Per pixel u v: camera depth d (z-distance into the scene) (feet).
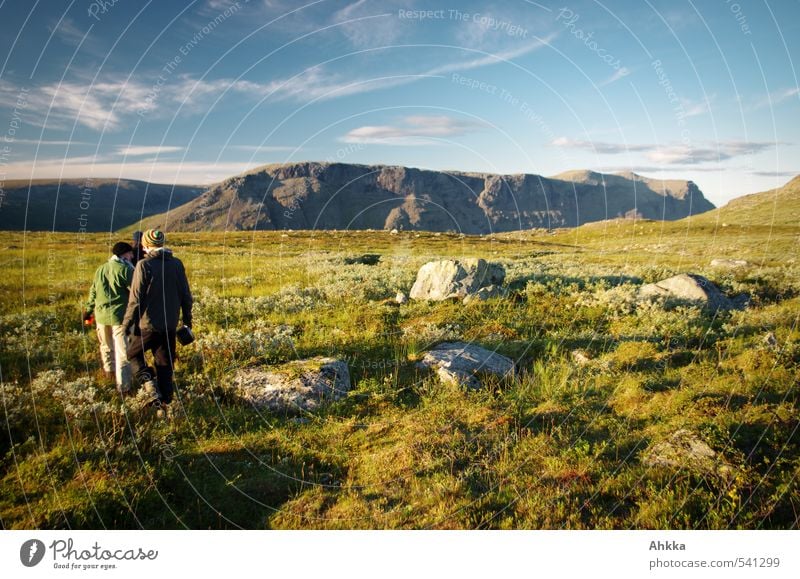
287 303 40.32
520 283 49.85
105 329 22.43
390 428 19.40
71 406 18.31
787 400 20.34
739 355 26.53
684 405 20.29
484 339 31.27
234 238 175.52
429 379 24.04
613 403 21.50
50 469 15.30
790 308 37.83
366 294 45.73
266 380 22.12
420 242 172.76
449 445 17.85
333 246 147.02
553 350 28.35
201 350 26.45
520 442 18.16
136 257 22.57
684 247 134.00
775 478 15.15
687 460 16.14
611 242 193.26
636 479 15.53
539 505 14.71
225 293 45.88
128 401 19.43
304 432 19.03
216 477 16.01
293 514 14.46
